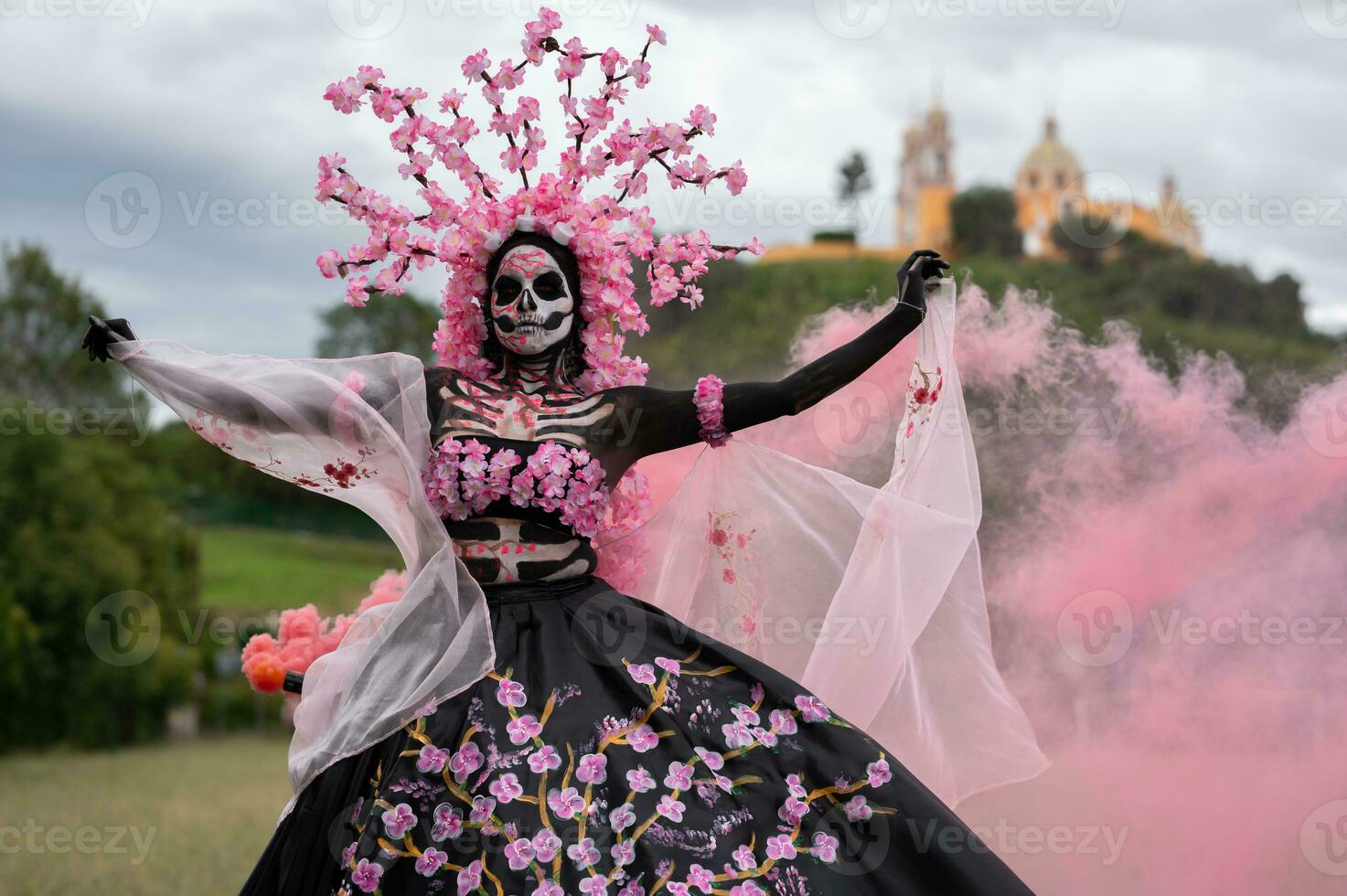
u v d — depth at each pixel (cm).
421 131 385
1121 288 3011
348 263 386
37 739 1575
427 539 339
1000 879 311
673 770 312
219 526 2878
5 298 2467
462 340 385
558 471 345
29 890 551
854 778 321
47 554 1680
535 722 315
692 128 389
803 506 395
